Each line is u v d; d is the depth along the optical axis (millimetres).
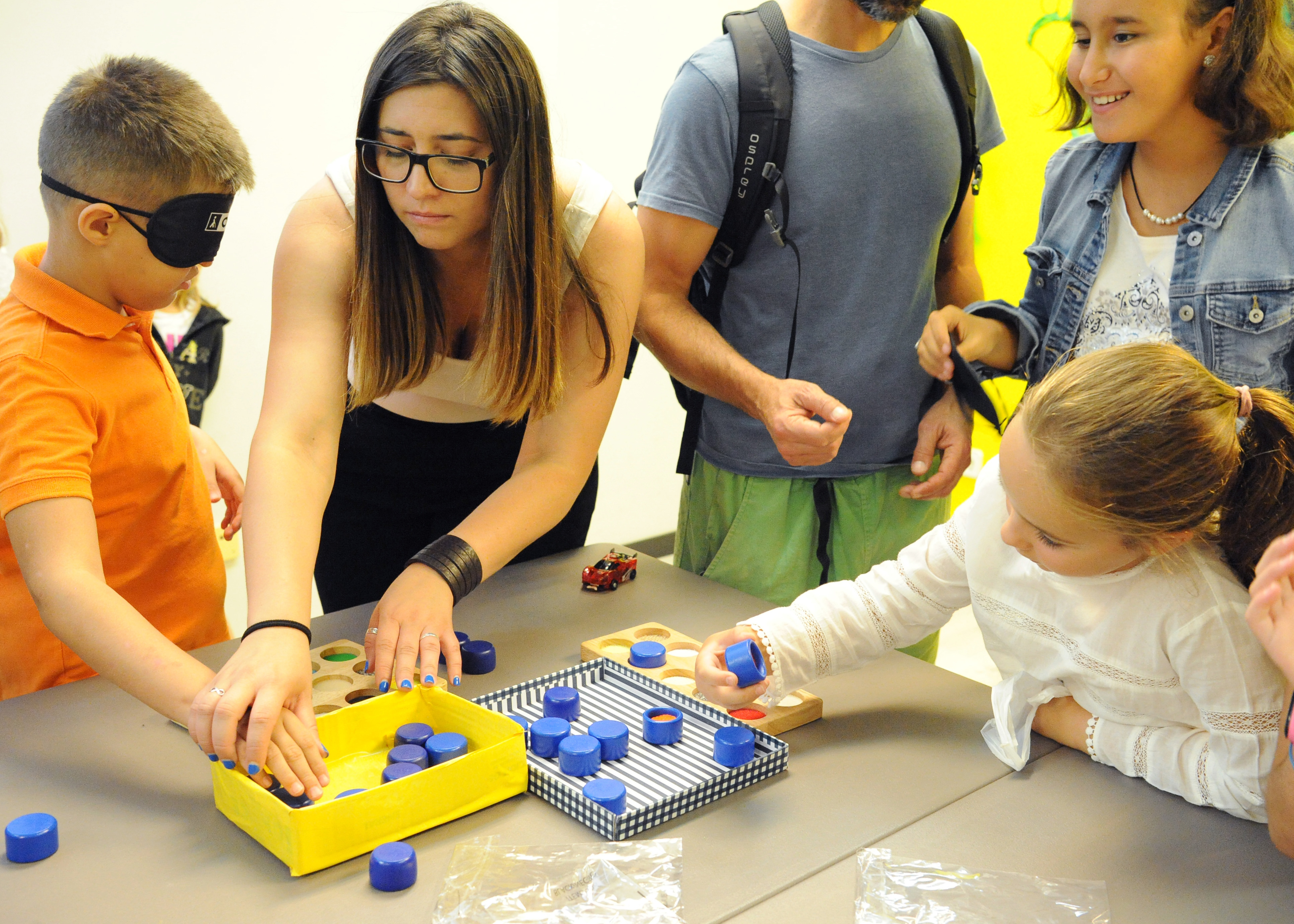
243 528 1068
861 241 1534
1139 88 1276
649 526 3801
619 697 1094
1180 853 869
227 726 871
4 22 2297
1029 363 1562
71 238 1184
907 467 1646
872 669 1203
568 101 3207
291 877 812
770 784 962
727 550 1640
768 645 1060
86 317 1201
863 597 1102
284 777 875
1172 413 811
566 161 1308
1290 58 1240
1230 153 1332
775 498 1591
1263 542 874
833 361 1565
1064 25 2969
